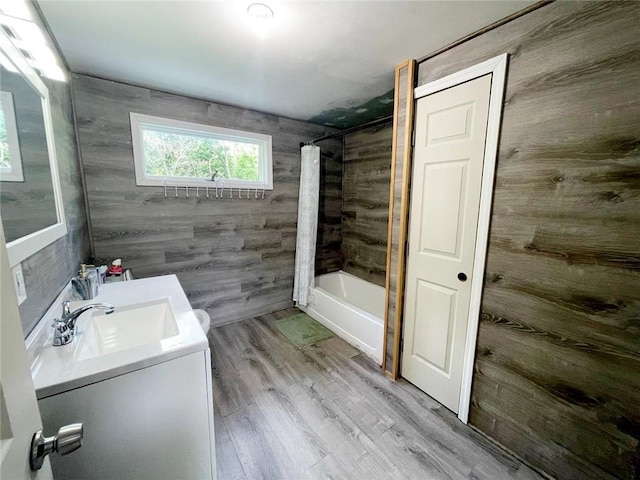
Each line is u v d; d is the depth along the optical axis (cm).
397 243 194
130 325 134
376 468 138
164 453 98
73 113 196
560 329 124
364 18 133
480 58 143
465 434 158
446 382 175
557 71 117
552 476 131
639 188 101
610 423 113
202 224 264
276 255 316
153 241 242
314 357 234
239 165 284
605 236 109
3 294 45
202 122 250
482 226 147
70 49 163
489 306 149
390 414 172
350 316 256
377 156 311
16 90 97
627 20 99
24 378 49
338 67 185
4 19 89
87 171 208
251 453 145
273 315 316
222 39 152
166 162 245
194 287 269
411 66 173
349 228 357
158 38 152
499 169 139
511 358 142
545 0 117
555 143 120
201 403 103
